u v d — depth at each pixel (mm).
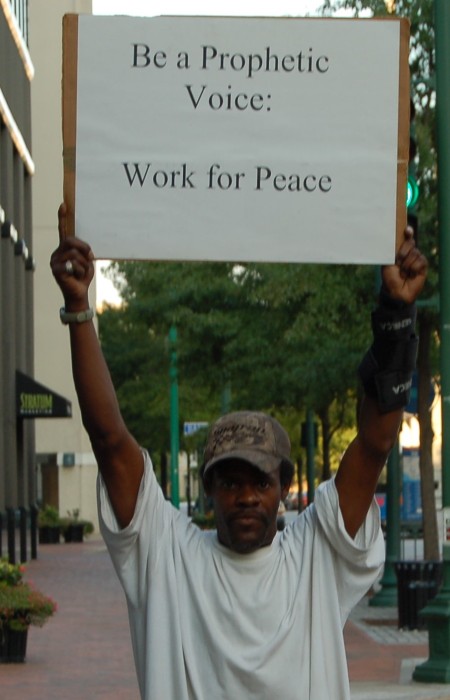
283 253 4867
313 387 28312
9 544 34812
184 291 33125
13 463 36750
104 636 21109
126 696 15070
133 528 4621
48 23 60594
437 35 15578
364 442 4672
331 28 4914
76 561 40812
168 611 4586
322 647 4594
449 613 15492
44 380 61156
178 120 4871
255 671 4453
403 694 14672
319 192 4887
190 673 4504
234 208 4867
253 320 31469
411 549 44969
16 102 39906
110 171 4840
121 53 4863
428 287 23094
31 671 17266
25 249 40875
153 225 4840
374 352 4648
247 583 4574
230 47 4895
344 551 4656
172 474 54438
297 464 61562
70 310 4574
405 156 4910
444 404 15461
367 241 4875
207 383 35562
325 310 25031
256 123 4887
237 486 4594
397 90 4922
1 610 17891
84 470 61344
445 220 15438
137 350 60656
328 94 4918
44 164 60906
